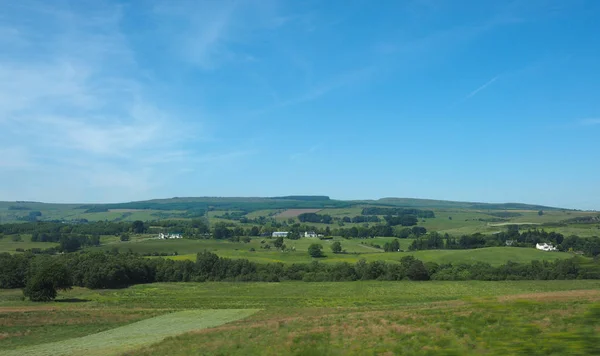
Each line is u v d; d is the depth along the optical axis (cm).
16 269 10325
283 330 3525
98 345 4188
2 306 7906
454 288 9375
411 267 10994
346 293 9131
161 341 3938
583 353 740
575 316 851
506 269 10525
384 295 8669
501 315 1049
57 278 8662
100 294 9712
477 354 890
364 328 3145
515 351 830
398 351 1750
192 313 6662
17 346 4516
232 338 3422
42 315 6456
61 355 3728
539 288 8750
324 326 3538
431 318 3216
